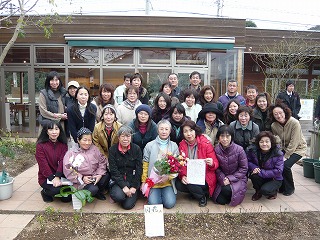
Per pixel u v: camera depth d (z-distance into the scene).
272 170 4.06
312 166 5.18
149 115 4.09
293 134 4.51
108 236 3.18
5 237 3.10
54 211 3.71
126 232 3.26
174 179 4.03
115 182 3.91
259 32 11.08
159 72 9.15
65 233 3.21
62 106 5.09
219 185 4.00
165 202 3.86
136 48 9.02
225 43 8.95
